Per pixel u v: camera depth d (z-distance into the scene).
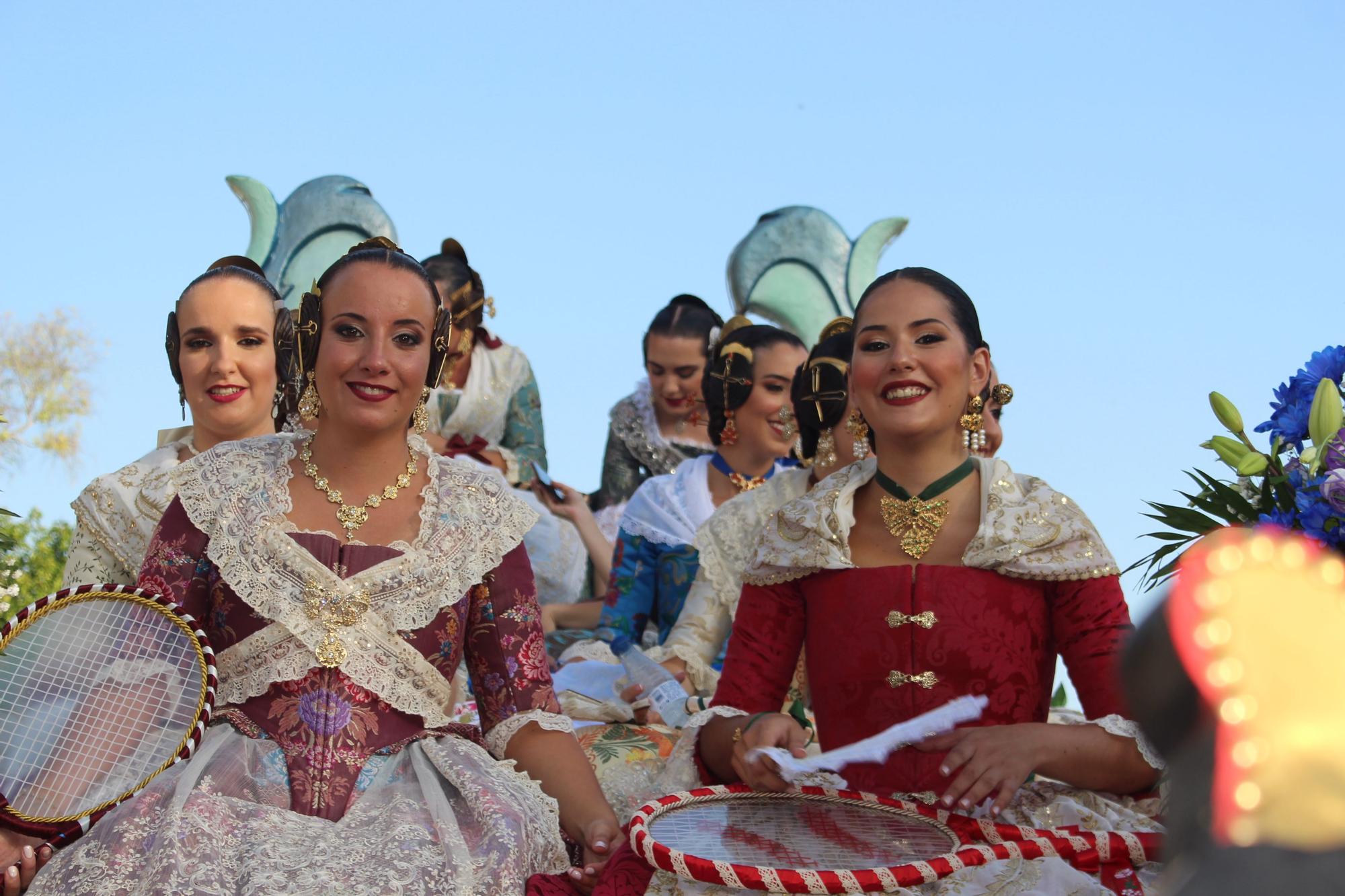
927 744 3.78
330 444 4.06
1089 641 3.97
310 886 3.27
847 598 4.08
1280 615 1.40
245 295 5.01
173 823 3.38
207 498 3.97
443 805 3.65
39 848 3.50
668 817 3.70
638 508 6.06
